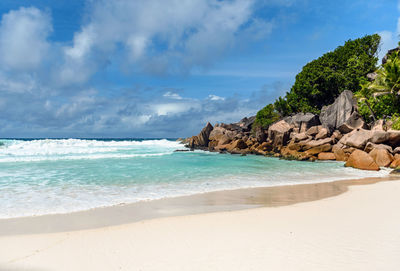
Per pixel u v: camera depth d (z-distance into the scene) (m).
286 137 43.09
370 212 8.94
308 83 55.38
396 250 5.69
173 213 9.29
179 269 4.98
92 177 17.59
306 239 6.41
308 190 13.77
